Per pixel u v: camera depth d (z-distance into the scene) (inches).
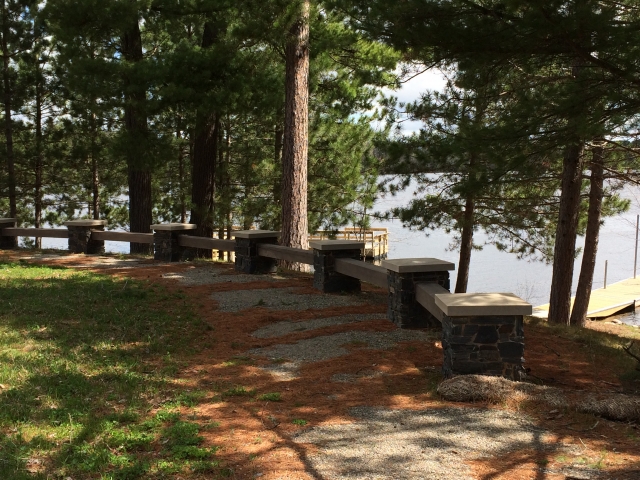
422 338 276.4
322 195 671.8
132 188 633.0
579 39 254.2
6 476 134.7
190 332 287.1
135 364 232.8
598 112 249.4
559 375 239.6
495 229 609.3
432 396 202.7
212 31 570.6
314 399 199.6
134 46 564.7
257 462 149.2
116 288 371.2
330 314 323.6
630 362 270.5
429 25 281.7
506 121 285.7
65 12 470.9
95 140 785.6
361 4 303.7
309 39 515.8
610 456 156.7
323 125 640.4
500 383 202.2
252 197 705.0
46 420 170.2
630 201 596.4
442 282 296.8
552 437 169.3
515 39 270.5
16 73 779.4
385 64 573.6
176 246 519.5
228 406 191.6
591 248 546.0
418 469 146.7
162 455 152.8
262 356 252.4
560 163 501.7
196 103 503.8
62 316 295.1
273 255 435.8
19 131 843.4
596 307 739.4
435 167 402.0
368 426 174.9
